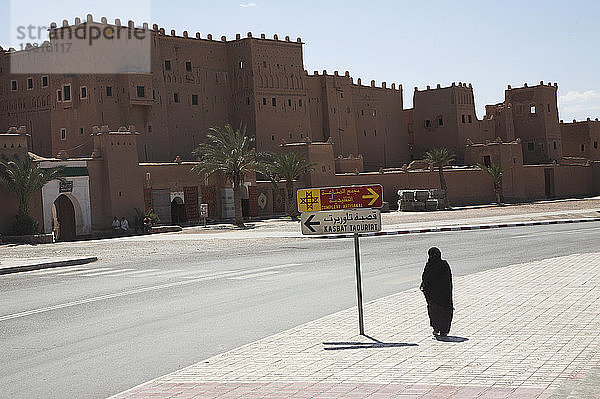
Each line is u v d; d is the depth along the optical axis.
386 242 31.09
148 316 14.45
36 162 44.47
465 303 14.17
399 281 18.42
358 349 10.53
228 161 51.03
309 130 73.75
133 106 60.81
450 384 8.26
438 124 88.19
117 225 47.94
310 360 9.95
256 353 10.56
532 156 90.81
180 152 65.56
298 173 59.66
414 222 46.22
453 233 35.50
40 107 60.38
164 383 9.05
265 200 60.84
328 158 65.25
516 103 92.00
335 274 20.34
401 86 88.44
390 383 8.47
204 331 12.71
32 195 44.00
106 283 20.16
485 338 10.81
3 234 42.56
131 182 49.56
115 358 10.86
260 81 69.75
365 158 82.62
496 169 73.00
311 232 12.12
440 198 65.50
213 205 57.06
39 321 14.32
